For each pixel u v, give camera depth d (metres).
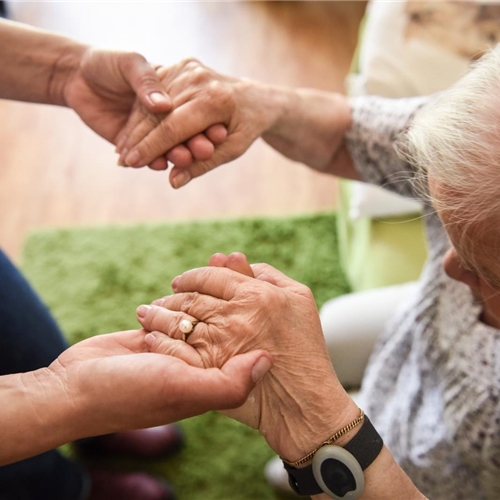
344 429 0.59
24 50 0.83
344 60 2.25
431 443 0.77
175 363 0.51
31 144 2.01
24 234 1.81
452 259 0.61
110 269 1.74
